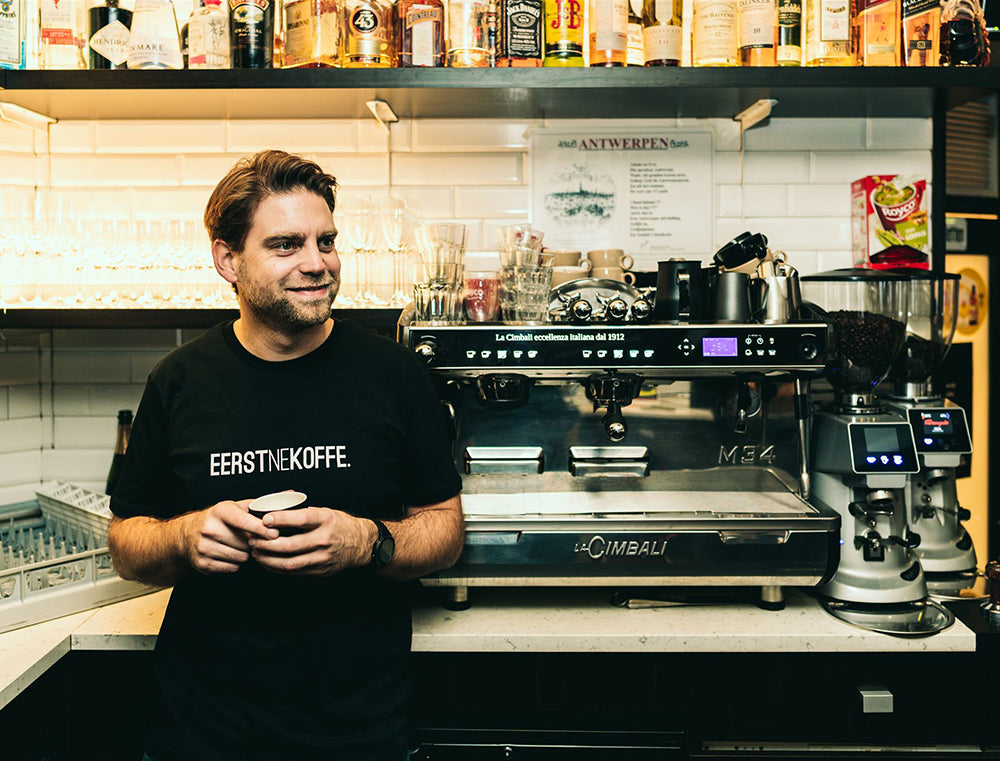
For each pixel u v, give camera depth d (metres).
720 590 1.46
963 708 1.33
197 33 1.63
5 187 1.87
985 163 2.56
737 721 1.34
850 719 1.33
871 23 1.64
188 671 1.16
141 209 1.91
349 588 1.18
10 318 1.65
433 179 1.89
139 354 1.93
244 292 1.17
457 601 1.39
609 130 1.88
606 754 1.33
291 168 1.16
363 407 1.21
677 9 1.64
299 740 1.12
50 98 1.66
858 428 1.39
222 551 1.06
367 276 1.83
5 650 1.26
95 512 1.61
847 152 1.90
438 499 1.26
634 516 1.34
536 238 1.45
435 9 1.59
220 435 1.18
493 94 1.62
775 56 1.63
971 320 2.56
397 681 1.19
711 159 1.89
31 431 1.93
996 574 1.37
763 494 1.47
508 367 1.31
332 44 1.61
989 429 2.60
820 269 1.91
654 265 1.90
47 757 1.32
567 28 1.62
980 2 1.84
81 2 1.70
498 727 1.34
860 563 1.40
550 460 1.47
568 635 1.29
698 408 1.48
